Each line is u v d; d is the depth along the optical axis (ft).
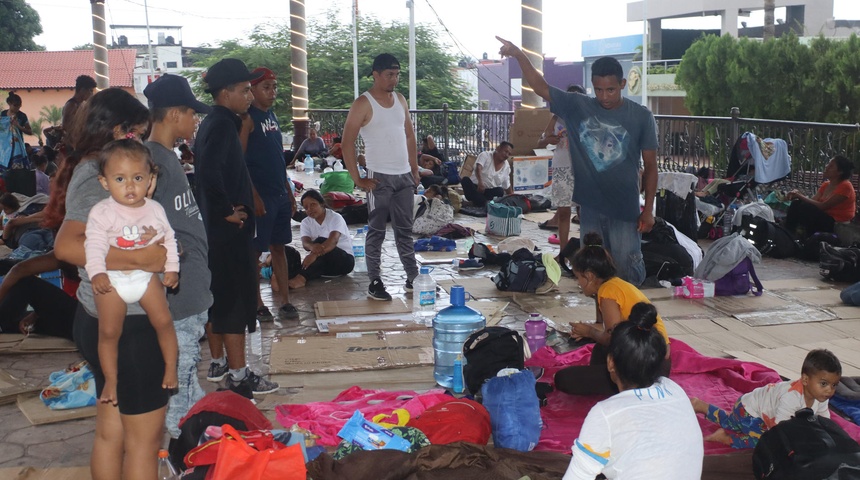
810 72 67.41
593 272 15.58
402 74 127.34
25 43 149.79
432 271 27.09
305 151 60.39
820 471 11.09
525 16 44.60
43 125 126.82
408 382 16.80
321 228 26.27
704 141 40.81
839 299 23.11
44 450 13.70
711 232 32.24
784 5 118.11
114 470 10.44
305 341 19.42
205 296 11.97
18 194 34.32
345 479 11.32
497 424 13.48
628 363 9.20
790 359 17.94
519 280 23.81
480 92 149.89
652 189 19.67
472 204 39.70
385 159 22.88
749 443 13.44
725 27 116.78
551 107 20.01
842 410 14.83
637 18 126.31
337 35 132.26
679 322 20.92
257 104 19.72
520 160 40.01
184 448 11.71
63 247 9.39
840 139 33.53
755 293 23.63
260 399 15.84
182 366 12.07
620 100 19.33
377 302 22.98
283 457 10.02
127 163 9.08
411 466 11.59
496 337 15.23
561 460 12.68
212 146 14.83
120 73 146.61
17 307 19.48
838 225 28.73
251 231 15.56
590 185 19.86
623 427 8.90
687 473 8.90
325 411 14.80
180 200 11.55
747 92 70.54
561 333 20.17
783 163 31.99
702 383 16.42
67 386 15.58
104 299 9.26
